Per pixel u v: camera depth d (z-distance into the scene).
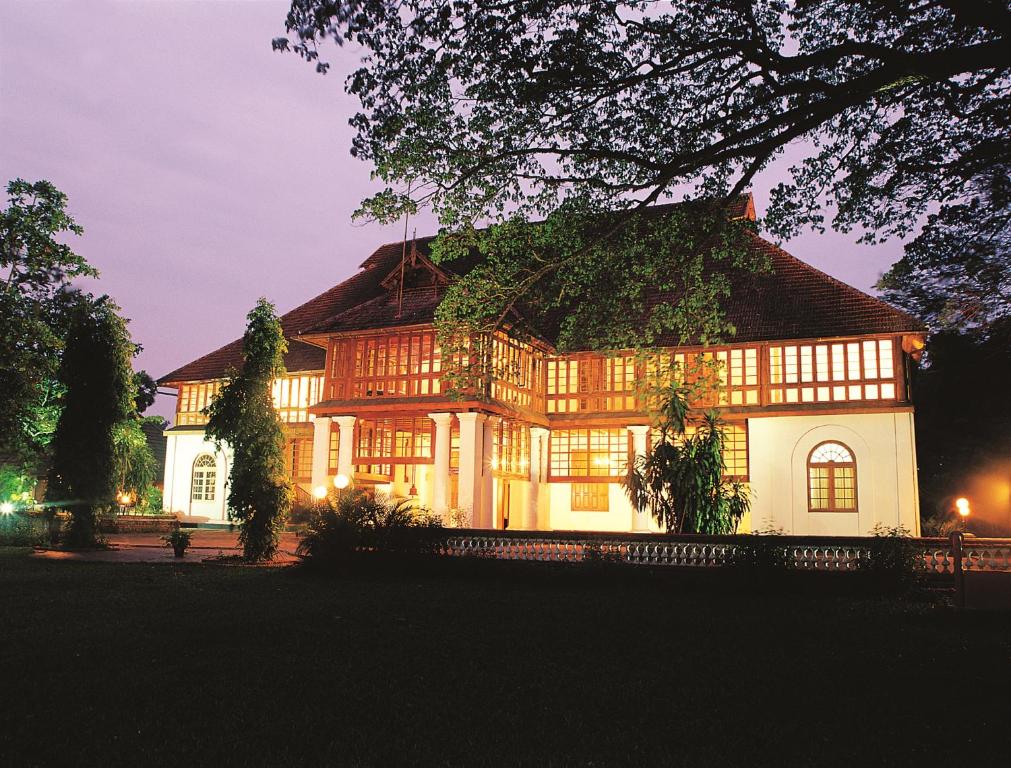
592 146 9.70
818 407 24.61
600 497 28.50
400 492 29.70
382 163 9.55
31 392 23.56
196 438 34.12
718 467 17.64
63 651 7.64
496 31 8.48
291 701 6.00
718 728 5.42
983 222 9.90
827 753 4.89
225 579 14.41
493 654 7.81
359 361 27.00
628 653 7.92
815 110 7.79
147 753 4.81
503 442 26.47
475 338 11.81
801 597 12.77
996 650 8.15
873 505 23.81
